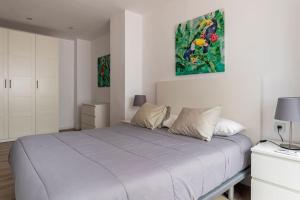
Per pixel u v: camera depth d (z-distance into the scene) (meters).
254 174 1.75
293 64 1.96
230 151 1.75
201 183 1.41
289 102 1.67
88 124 4.69
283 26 2.03
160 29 3.33
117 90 3.66
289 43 1.99
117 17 3.62
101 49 5.12
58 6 3.32
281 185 1.59
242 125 2.24
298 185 1.50
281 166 1.58
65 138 1.98
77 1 3.16
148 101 3.55
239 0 2.37
